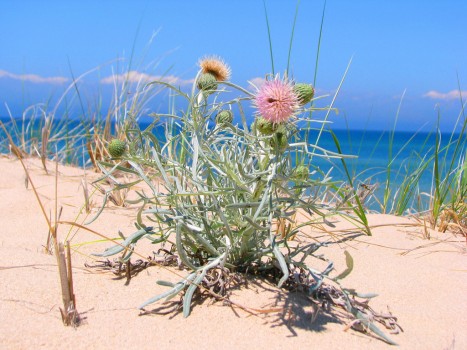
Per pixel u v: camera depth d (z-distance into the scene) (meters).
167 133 0.58
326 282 0.55
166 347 0.40
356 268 0.61
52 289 0.47
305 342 0.42
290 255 0.50
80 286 0.48
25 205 0.79
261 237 0.51
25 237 0.64
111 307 0.45
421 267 0.62
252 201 0.48
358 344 0.43
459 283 0.58
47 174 1.03
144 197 0.50
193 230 0.49
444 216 0.83
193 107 0.51
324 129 0.56
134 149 0.55
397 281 0.58
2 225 0.69
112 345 0.40
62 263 0.41
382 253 0.67
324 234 0.74
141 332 0.42
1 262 0.52
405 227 0.81
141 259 0.55
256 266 0.53
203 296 0.48
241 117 0.51
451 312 0.51
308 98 0.47
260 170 0.48
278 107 0.41
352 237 0.74
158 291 0.48
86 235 0.65
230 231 0.47
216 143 0.57
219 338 0.42
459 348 0.44
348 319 0.47
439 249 0.70
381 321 0.47
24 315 0.42
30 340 0.39
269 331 0.43
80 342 0.40
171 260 0.54
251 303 0.47
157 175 0.54
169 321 0.44
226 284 0.48
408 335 0.45
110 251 0.51
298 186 0.48
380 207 0.98
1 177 0.97
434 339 0.45
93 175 1.07
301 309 0.47
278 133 0.44
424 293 0.55
